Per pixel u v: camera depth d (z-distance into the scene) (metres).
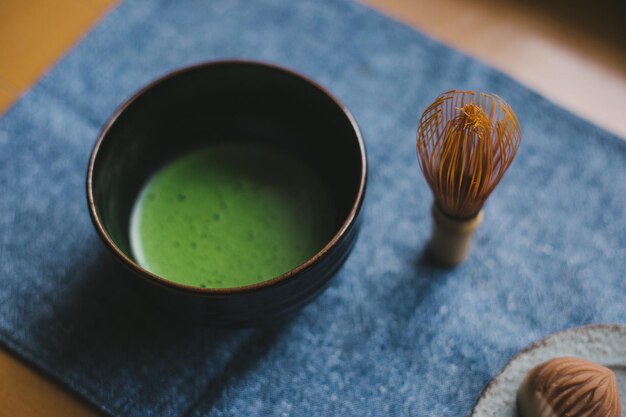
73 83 0.58
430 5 0.61
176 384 0.49
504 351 0.50
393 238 0.53
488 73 0.58
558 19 0.60
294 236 0.50
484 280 0.52
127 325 0.51
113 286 0.52
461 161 0.44
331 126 0.49
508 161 0.45
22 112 0.57
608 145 0.55
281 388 0.49
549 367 0.45
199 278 0.49
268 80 0.50
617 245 0.52
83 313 0.51
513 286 0.51
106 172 0.47
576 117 0.56
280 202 0.51
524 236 0.53
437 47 0.59
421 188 0.54
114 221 0.49
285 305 0.46
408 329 0.51
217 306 0.44
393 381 0.49
